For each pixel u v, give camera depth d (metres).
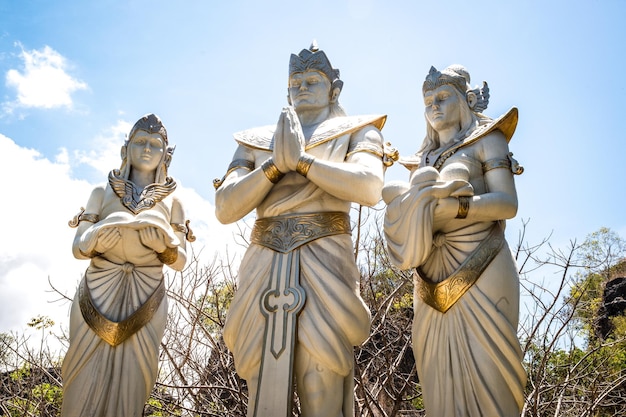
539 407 7.12
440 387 3.50
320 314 3.53
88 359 4.22
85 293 4.39
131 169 4.91
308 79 4.48
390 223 3.63
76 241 4.54
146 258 4.55
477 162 3.97
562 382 7.67
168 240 4.52
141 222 4.43
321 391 3.45
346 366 3.53
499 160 3.92
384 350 7.64
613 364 8.62
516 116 4.02
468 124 4.20
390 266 8.55
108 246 4.41
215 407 8.00
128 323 4.29
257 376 3.56
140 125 4.93
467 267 3.60
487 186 3.92
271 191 3.99
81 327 4.30
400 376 7.84
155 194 4.79
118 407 4.16
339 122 4.26
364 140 4.09
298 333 3.52
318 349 3.45
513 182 3.91
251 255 3.86
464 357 3.48
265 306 3.59
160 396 7.87
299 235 3.76
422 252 3.49
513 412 3.40
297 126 3.91
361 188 3.76
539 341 8.24
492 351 3.43
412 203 3.54
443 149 4.11
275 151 3.83
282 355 3.44
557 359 8.62
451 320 3.57
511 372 3.42
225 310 8.62
